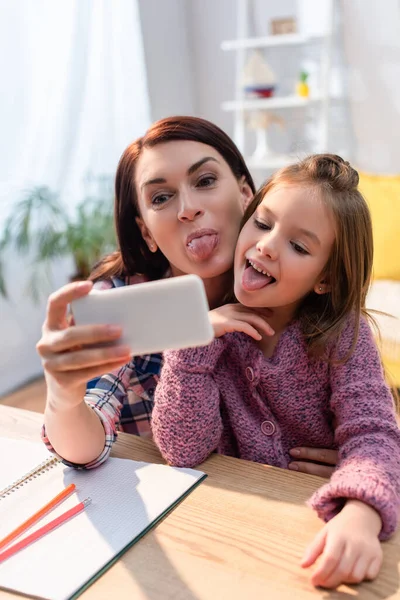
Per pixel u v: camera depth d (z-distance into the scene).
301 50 3.21
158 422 0.82
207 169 0.93
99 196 2.95
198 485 0.73
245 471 0.77
